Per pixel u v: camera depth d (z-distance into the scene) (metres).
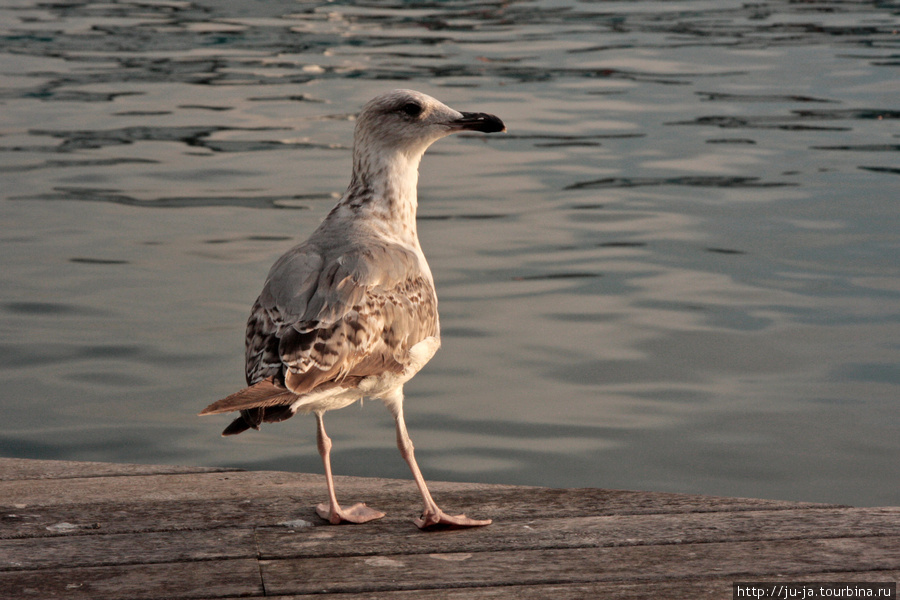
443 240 14.74
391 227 6.23
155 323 11.84
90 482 6.46
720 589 4.83
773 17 35.06
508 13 36.56
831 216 15.43
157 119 22.16
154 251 14.17
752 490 8.46
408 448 5.75
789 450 9.11
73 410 9.91
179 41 31.39
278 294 5.38
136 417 9.80
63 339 11.43
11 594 4.80
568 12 36.59
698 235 14.77
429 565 5.16
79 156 19.27
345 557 5.29
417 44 30.66
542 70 26.73
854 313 11.95
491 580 4.96
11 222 15.38
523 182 17.70
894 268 13.28
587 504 6.08
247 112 22.70
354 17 35.88
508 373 10.72
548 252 14.23
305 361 5.06
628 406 9.98
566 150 19.64
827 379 10.41
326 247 5.77
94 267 13.55
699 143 19.91
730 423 9.59
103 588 4.87
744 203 16.20
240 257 13.88
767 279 13.05
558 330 11.71
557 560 5.21
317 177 17.84
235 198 16.66
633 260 13.84
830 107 22.64
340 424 9.91
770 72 26.33
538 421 9.71
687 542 5.43
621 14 36.03
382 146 6.24
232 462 9.06
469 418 9.81
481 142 20.41
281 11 37.00
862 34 31.45
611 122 21.69
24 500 6.11
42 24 33.97
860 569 5.04
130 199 16.59
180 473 6.68
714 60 27.92
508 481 8.66
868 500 8.27
